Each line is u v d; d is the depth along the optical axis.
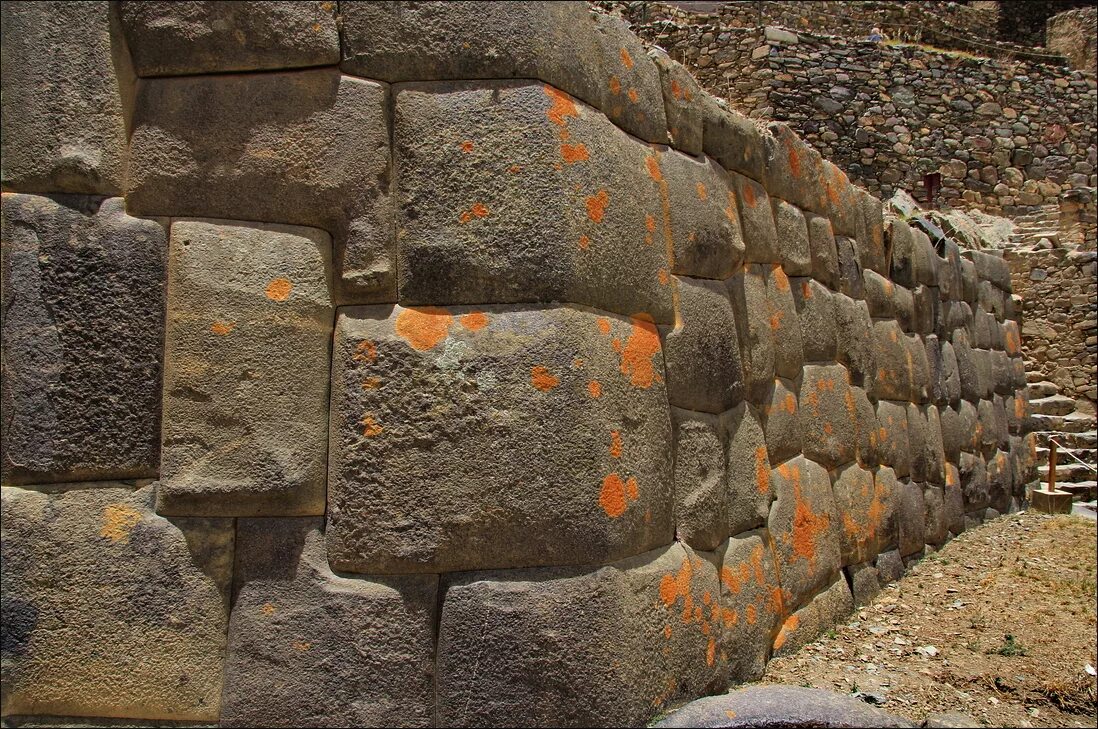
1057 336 10.55
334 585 2.36
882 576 5.02
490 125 2.49
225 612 2.37
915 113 13.01
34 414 2.30
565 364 2.45
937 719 2.99
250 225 2.44
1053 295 10.59
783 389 4.12
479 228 2.46
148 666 2.31
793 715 2.61
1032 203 13.55
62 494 2.32
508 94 2.52
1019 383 8.48
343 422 2.40
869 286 5.51
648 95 3.23
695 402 3.24
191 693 2.32
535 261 2.47
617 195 2.80
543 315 2.46
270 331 2.39
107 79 2.39
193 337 2.35
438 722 2.33
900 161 12.90
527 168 2.49
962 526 6.61
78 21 2.39
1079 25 17.52
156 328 2.37
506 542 2.38
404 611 2.35
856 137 12.66
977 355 7.46
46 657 2.30
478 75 2.53
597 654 2.39
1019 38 19.05
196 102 2.43
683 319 3.21
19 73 2.39
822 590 4.20
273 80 2.45
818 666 3.62
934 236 7.04
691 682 2.80
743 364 3.72
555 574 2.41
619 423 2.63
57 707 2.31
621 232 2.80
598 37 2.93
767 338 3.95
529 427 2.40
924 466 5.97
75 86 2.37
